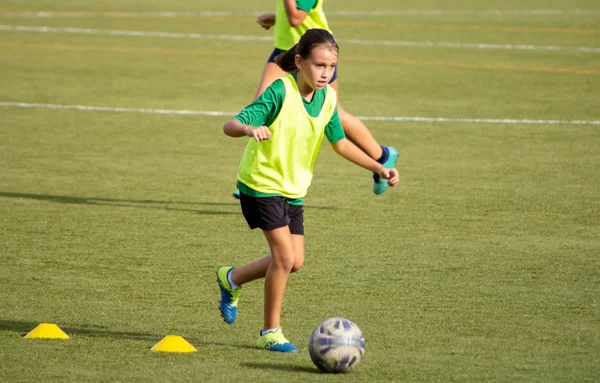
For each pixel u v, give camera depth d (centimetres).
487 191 3700
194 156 4328
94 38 8956
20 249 2872
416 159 4275
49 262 2745
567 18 11175
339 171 4081
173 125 5050
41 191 3641
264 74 3453
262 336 2062
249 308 2378
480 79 6775
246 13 11588
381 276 2645
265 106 1969
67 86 6272
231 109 5569
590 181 3881
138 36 9181
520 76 6919
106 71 6969
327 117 2048
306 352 2045
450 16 11388
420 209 3428
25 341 2081
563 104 5781
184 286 2545
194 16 11131
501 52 8275
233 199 3591
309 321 2267
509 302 2427
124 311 2328
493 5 12825
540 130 4981
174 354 2009
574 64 7556
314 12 3428
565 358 2019
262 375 1883
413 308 2372
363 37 9262
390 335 2162
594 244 2998
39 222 3195
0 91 6025
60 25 9931
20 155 4269
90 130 4869
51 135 4722
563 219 3303
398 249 2922
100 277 2612
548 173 4019
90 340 2100
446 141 4691
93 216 3291
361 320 2273
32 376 1862
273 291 2033
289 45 3431
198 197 3603
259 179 2003
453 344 2102
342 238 3039
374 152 3234
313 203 3509
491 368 1948
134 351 2027
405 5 12775
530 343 2117
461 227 3188
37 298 2419
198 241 3002
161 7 12169
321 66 1959
